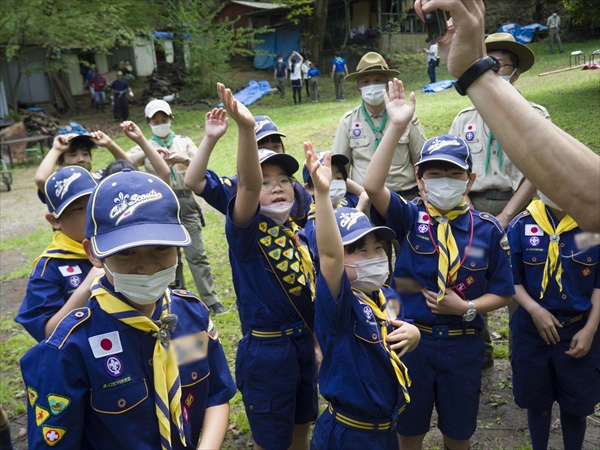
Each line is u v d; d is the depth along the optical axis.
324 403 4.06
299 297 2.82
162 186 1.83
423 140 4.49
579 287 2.94
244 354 2.89
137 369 1.80
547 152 1.21
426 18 1.37
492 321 4.95
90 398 1.78
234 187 3.15
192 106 23.91
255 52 26.45
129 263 1.73
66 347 1.74
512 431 3.56
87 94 27.73
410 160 4.55
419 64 26.62
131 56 28.80
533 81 16.55
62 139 3.80
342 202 3.83
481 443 3.46
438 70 24.91
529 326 3.06
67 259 2.72
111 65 28.72
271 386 2.82
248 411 2.90
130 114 23.70
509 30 26.70
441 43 1.35
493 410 3.79
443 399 2.88
